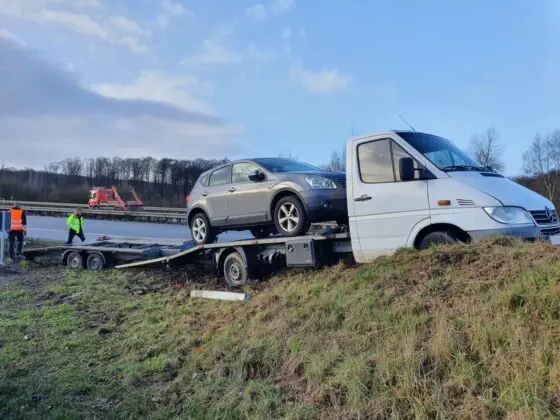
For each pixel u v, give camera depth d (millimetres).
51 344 6391
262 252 8469
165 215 30406
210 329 6375
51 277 11734
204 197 9539
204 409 4375
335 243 7680
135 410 4496
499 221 5746
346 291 5922
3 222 14602
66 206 40031
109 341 6543
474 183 6070
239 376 4883
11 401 4727
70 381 5168
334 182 7848
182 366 5484
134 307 8266
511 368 3566
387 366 4023
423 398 3662
